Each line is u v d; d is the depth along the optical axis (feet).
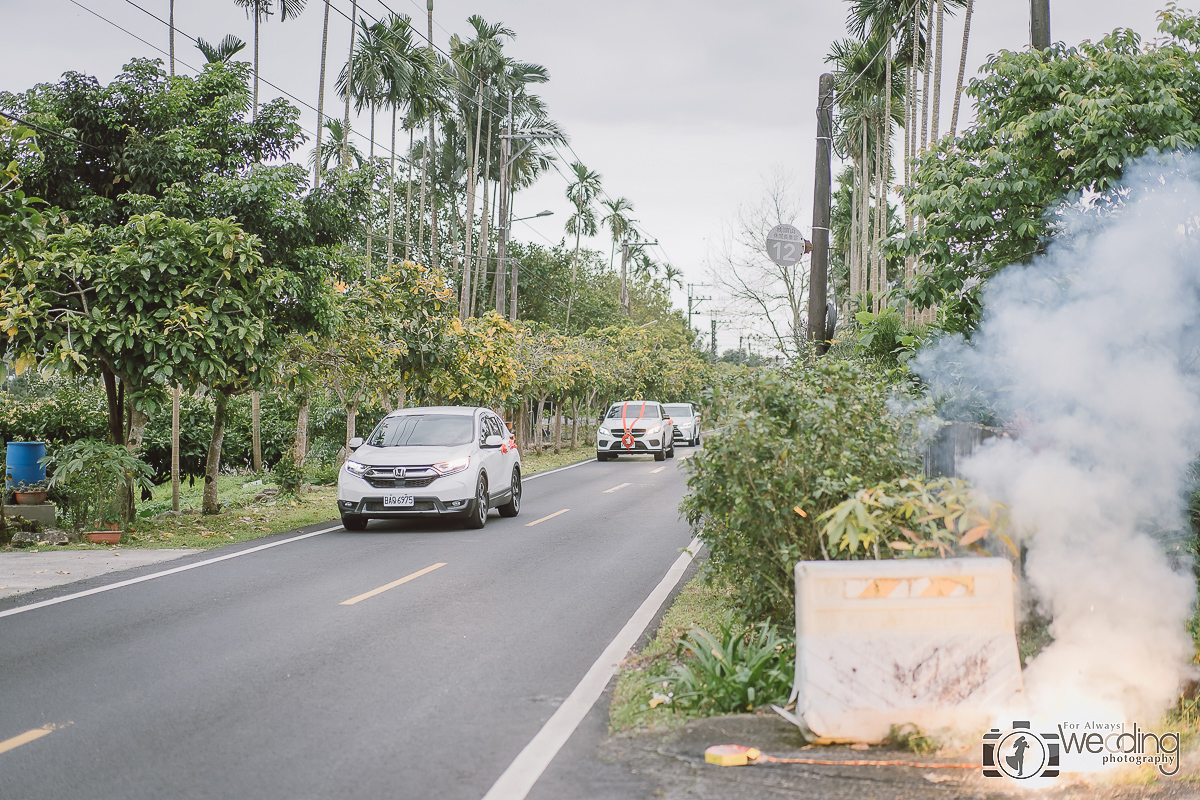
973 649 16.40
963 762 15.40
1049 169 32.42
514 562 37.60
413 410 52.95
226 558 38.83
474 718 18.48
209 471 54.90
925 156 35.73
